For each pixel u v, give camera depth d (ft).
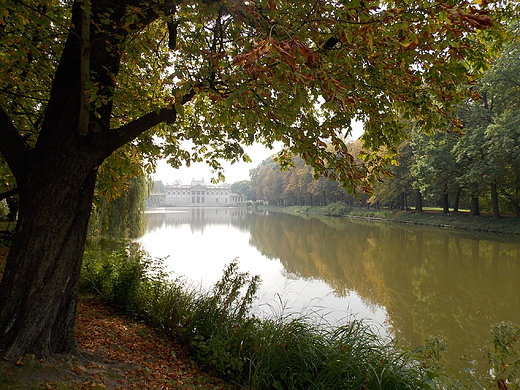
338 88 8.87
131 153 21.97
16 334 11.28
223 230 105.91
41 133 12.43
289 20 12.01
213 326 17.28
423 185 93.97
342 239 78.18
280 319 16.99
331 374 13.19
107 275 24.62
